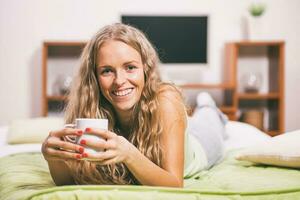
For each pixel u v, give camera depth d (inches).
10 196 40.0
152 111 47.6
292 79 159.2
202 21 147.9
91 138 35.1
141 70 45.7
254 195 37.7
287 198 37.8
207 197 36.2
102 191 35.1
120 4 153.6
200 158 63.8
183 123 48.6
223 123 94.9
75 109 50.7
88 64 47.9
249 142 92.1
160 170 40.6
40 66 151.6
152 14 146.1
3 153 85.5
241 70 156.5
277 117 146.4
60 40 151.8
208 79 156.2
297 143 60.4
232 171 60.6
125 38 44.7
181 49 147.5
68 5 151.8
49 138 37.1
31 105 151.9
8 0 149.8
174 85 51.3
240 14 155.6
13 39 150.6
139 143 47.9
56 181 47.7
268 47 155.9
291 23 157.3
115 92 44.8
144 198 34.9
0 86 150.6
